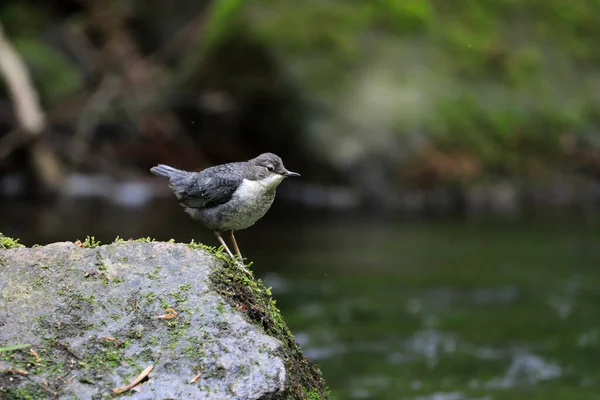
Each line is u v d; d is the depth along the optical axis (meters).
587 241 10.94
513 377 6.52
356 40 13.84
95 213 12.25
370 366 6.74
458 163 13.10
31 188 13.61
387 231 11.71
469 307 8.24
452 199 13.05
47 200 13.21
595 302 8.33
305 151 13.19
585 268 9.52
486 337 7.41
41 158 13.53
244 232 11.57
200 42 15.57
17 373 3.46
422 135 13.13
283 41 13.52
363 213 12.98
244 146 14.40
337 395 6.13
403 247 10.70
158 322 3.73
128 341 3.64
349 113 13.15
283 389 3.52
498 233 11.55
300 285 8.92
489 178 13.19
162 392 3.44
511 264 9.75
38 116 13.42
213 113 14.43
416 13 14.26
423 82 13.60
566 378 6.48
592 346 7.14
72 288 3.86
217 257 4.18
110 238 10.15
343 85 13.34
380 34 14.06
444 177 13.01
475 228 11.91
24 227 10.80
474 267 9.64
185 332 3.69
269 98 13.45
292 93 13.23
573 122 13.77
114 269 3.98
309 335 7.40
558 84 14.24
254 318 3.99
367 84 13.40
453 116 13.33
